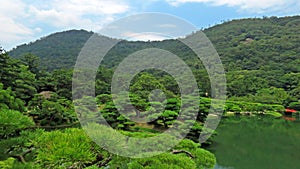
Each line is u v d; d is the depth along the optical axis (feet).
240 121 86.84
